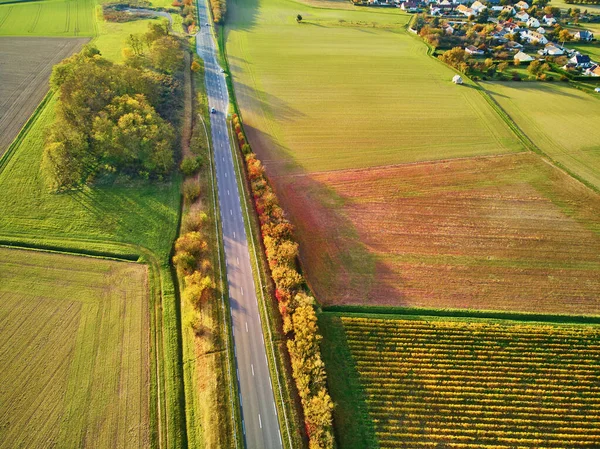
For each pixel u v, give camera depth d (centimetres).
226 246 7238
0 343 5659
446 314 6281
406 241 7525
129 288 6494
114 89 9362
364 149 10106
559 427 5081
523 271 6988
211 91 12319
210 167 9081
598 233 7775
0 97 11325
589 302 6500
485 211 8238
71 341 5725
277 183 8856
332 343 5791
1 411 4969
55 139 8312
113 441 4784
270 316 6084
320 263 7031
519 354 5728
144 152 8381
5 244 7100
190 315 5916
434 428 5038
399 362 5616
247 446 4772
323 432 4750
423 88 13150
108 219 7638
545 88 13325
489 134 10838
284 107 11856
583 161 9862
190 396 5278
